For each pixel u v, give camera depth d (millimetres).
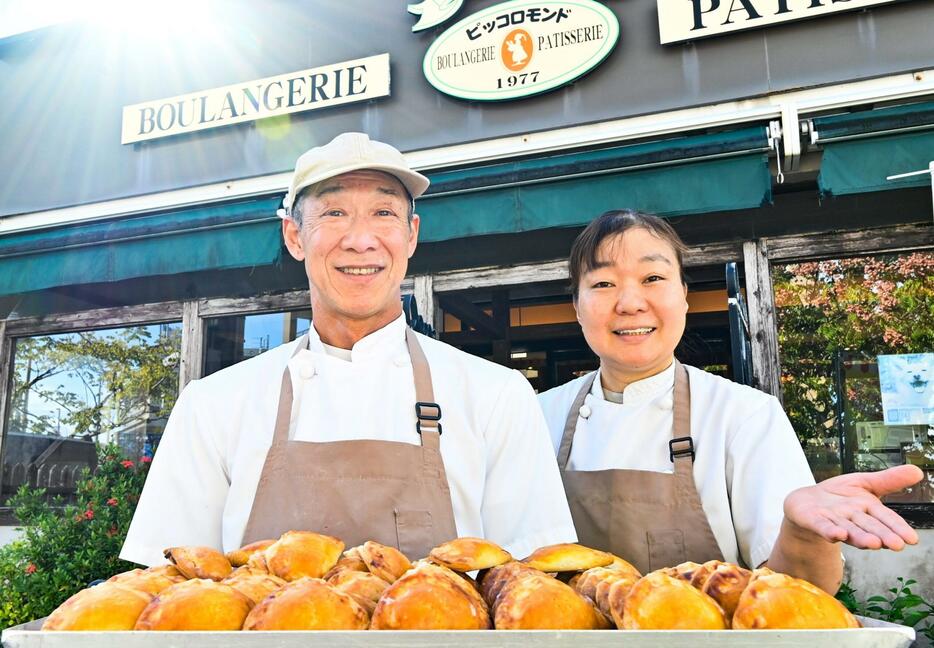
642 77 4980
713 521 1761
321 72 5777
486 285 5281
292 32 6012
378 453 1508
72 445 6301
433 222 4375
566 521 1570
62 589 4527
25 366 6602
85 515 4793
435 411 1596
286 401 1617
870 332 4414
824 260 4562
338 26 5875
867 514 944
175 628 809
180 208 6062
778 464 1641
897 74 4422
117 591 893
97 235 5188
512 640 698
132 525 1597
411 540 1459
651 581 832
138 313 6293
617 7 5102
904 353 4336
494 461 1652
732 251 4715
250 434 1615
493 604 899
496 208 4285
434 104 5496
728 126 4684
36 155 6750
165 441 1689
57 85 6816
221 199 5910
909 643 669
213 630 819
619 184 4082
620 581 877
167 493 1627
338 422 1603
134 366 6266
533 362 8273
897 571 4117
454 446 1605
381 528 1458
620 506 1883
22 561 4789
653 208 3979
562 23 5145
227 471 1651
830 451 4379
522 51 5230
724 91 4773
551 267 5156
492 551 997
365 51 5770
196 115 6148
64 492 6211
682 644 684
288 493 1499
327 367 1651
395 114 5598
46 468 6320
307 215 1646
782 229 4629
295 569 1024
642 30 5023
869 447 4320
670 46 4934
